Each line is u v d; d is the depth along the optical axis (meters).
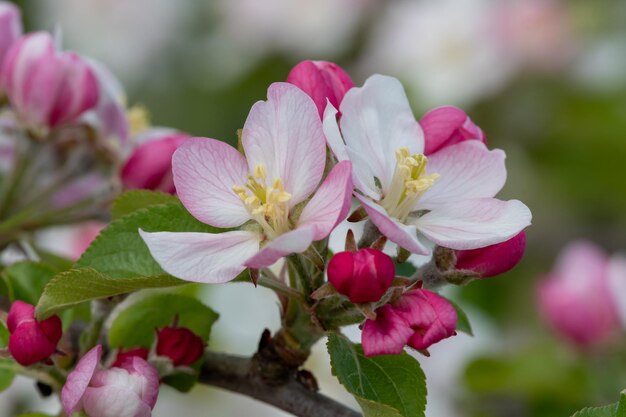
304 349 0.58
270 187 0.56
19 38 0.68
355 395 0.55
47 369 0.58
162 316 0.61
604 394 0.79
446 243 0.56
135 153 0.65
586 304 0.80
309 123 0.55
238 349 0.78
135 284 0.55
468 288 0.90
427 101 0.93
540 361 0.79
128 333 0.61
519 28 0.93
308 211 0.55
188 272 0.55
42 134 0.66
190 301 0.61
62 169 0.67
